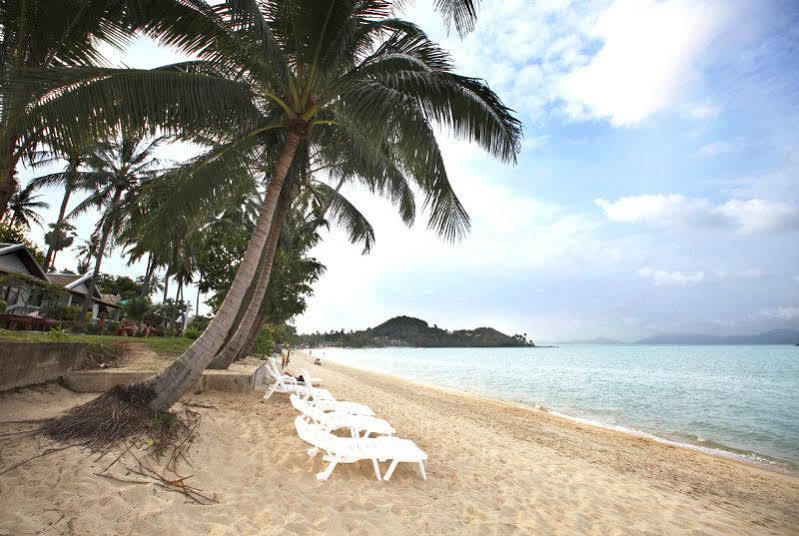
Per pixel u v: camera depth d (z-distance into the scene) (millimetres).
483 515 3816
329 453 4680
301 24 5434
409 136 5000
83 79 4230
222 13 5141
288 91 6168
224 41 5605
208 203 6758
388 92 4824
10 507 2408
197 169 6496
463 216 6273
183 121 5156
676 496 5820
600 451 8773
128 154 20438
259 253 5633
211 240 14000
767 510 5781
